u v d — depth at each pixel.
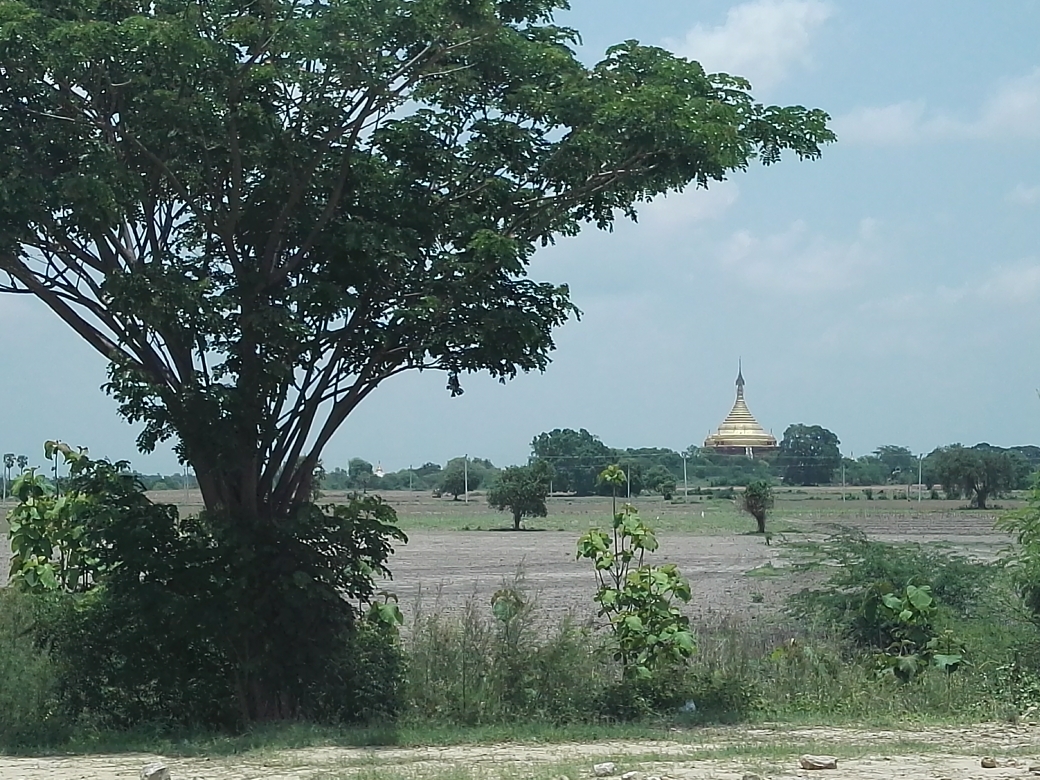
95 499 15.08
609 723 15.32
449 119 15.89
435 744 13.97
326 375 15.52
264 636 14.96
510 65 15.10
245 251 15.38
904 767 11.76
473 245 14.46
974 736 14.29
